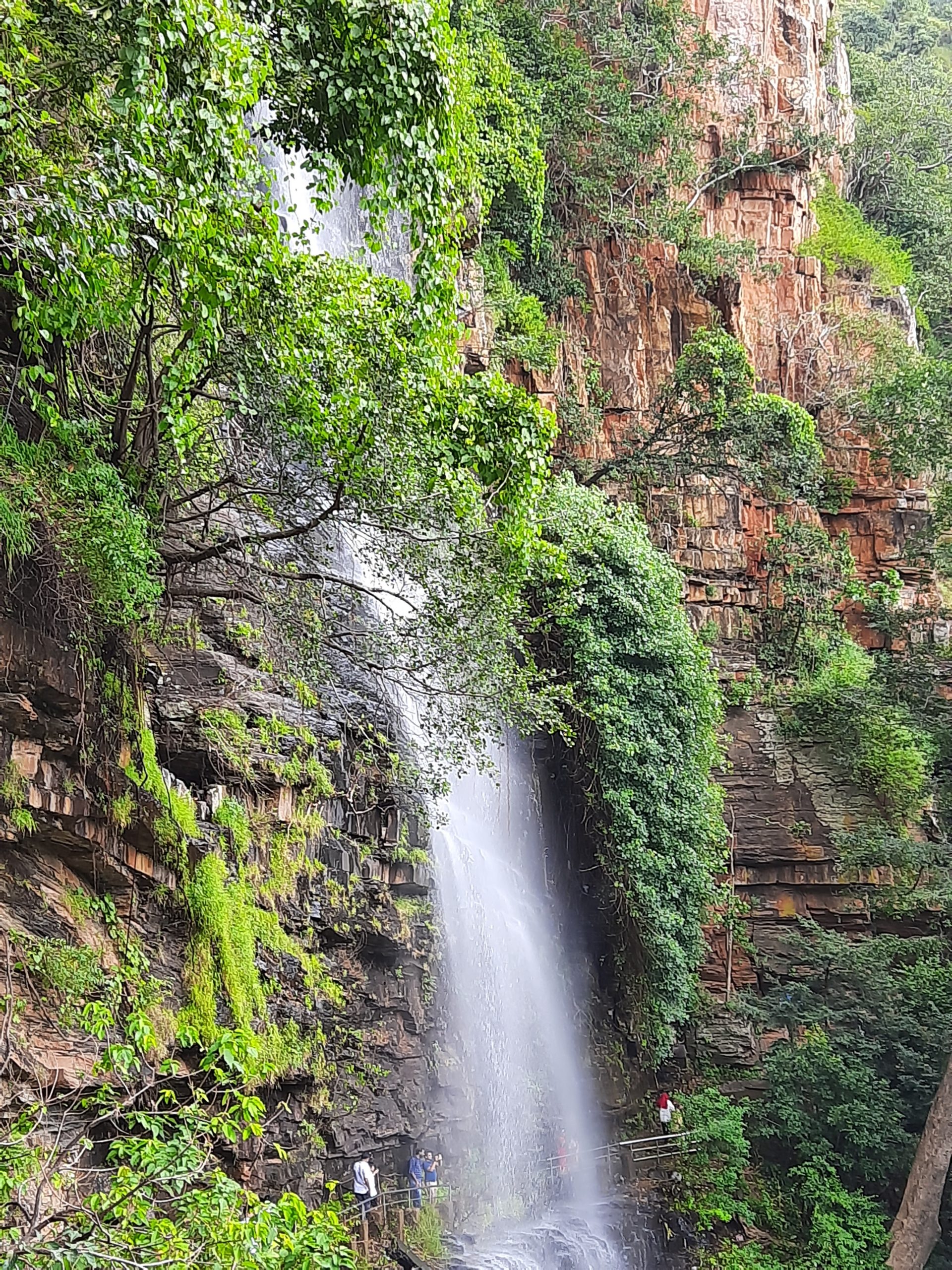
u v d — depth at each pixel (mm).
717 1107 24250
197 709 15117
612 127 35812
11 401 10820
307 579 15336
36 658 10398
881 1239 21484
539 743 26234
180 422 11484
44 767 10734
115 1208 7203
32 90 9414
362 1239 15281
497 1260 17062
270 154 12047
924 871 29031
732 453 33219
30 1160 8008
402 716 20609
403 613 22328
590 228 36188
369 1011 17438
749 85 43688
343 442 12508
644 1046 24562
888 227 53594
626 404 35281
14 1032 9703
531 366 31047
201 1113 7941
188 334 11445
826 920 29500
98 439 12047
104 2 9008
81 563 10766
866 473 39688
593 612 24859
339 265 13727
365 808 18172
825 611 36094
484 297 29656
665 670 25375
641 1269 20562
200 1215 7164
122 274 10680
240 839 14773
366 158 11352
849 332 41312
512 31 34781
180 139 9586
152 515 12742
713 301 38656
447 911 20328
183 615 15797
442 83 11242
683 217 37781
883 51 70438
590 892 25812
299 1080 15008
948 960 26578
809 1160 23266
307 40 10898
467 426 13648
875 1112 22938
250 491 14109
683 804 24891
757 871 30094
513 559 14523
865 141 53969
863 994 25578
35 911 10648
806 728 32312
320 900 16359
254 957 14336
